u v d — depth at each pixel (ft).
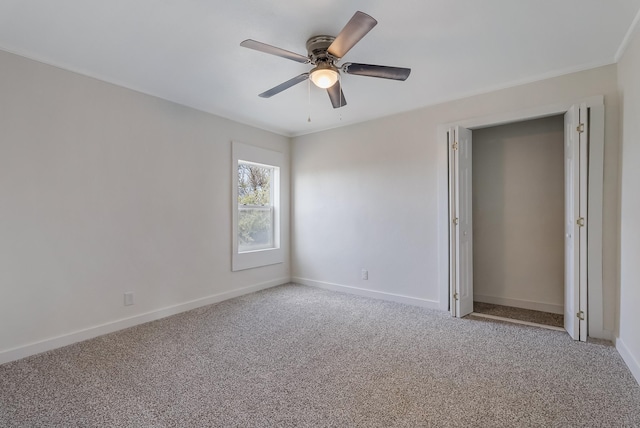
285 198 15.48
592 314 8.54
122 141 9.68
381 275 12.80
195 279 11.69
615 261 8.20
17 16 6.32
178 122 11.17
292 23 6.59
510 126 11.68
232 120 13.03
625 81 7.66
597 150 8.36
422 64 8.52
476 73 9.09
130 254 9.87
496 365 7.32
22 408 5.78
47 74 8.18
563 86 8.98
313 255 14.92
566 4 6.04
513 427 5.26
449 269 11.06
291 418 5.52
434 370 7.13
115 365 7.39
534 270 11.34
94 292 9.07
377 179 12.86
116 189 9.54
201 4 5.97
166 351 8.13
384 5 6.02
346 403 5.94
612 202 8.21
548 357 7.66
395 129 12.36
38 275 8.06
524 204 11.49
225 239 12.75
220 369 7.21
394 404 5.91
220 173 12.57
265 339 8.88
